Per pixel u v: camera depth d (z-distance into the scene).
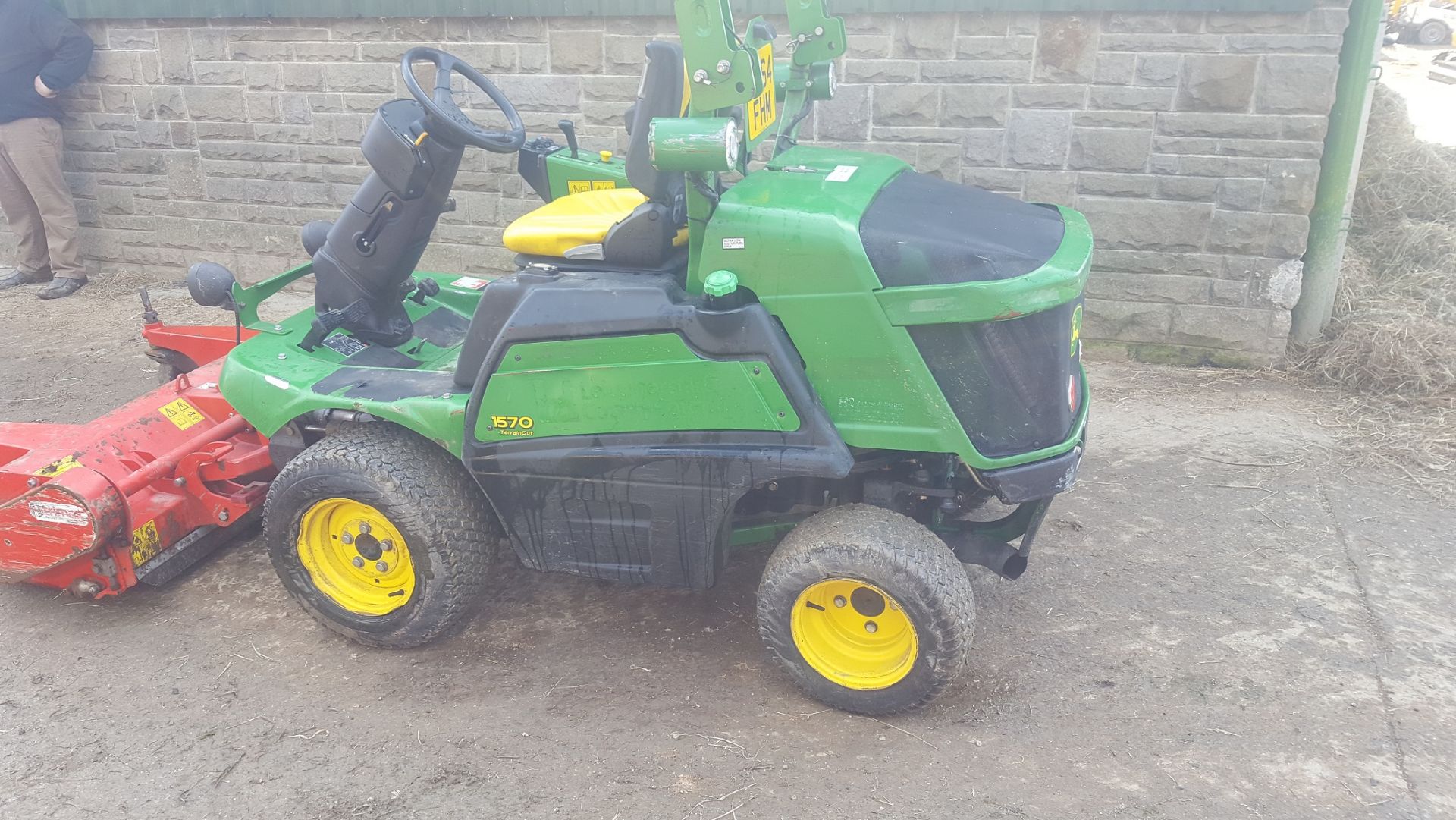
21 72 7.01
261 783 2.89
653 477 3.02
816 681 3.10
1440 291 5.92
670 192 3.15
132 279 7.82
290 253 7.42
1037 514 3.23
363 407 3.27
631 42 6.11
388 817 2.76
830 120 5.94
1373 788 2.75
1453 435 4.79
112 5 7.10
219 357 4.53
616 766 2.93
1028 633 3.51
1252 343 5.64
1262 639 3.42
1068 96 5.50
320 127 6.98
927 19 5.58
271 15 6.73
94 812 2.79
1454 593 3.64
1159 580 3.79
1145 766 2.87
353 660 3.47
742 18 5.80
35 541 3.47
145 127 7.41
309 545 3.44
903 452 3.16
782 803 2.77
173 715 3.19
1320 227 5.44
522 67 6.38
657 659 3.44
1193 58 5.24
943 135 5.78
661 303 2.87
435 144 3.52
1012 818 2.69
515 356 2.99
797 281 2.78
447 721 3.15
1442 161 6.83
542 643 3.55
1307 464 4.62
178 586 3.92
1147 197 5.55
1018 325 2.78
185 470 3.71
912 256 2.72
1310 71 5.09
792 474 2.88
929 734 3.03
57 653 3.51
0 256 8.19
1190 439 4.91
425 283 4.31
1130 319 5.80
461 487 3.31
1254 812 2.69
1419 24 20.88
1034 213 3.11
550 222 3.32
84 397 5.63
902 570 2.82
